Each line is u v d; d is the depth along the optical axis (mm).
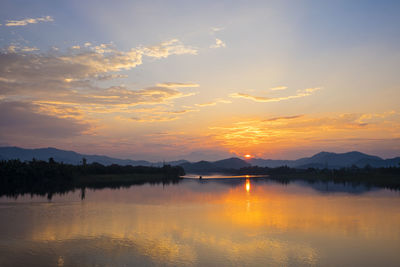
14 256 33562
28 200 88938
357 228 48719
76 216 60094
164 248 36656
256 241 40156
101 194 109875
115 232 45375
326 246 38062
